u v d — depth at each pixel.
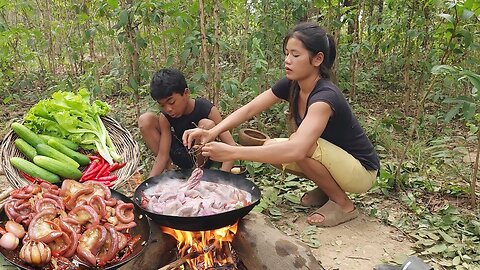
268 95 3.02
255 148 2.39
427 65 4.56
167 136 3.15
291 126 3.08
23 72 6.46
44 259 1.78
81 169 2.83
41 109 2.88
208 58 3.97
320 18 5.59
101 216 2.03
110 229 1.94
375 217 3.13
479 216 3.08
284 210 3.23
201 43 3.64
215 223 2.07
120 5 4.27
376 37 5.98
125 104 5.28
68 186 2.17
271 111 4.73
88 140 2.93
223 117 4.38
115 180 2.69
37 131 2.87
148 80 4.39
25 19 6.45
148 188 2.36
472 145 4.38
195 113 3.09
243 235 2.29
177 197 2.22
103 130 3.00
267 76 4.57
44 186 2.17
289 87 2.96
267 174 3.67
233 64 5.60
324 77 2.76
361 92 6.04
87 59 7.05
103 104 3.15
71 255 1.84
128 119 4.82
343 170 2.86
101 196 2.12
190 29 3.92
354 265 2.63
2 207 2.08
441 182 3.62
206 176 2.49
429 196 3.42
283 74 4.56
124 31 3.84
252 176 3.62
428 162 3.87
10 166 2.62
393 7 5.29
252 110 2.98
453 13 3.61
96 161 2.82
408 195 3.36
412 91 5.53
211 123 3.00
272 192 3.31
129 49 3.74
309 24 2.66
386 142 4.17
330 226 3.00
